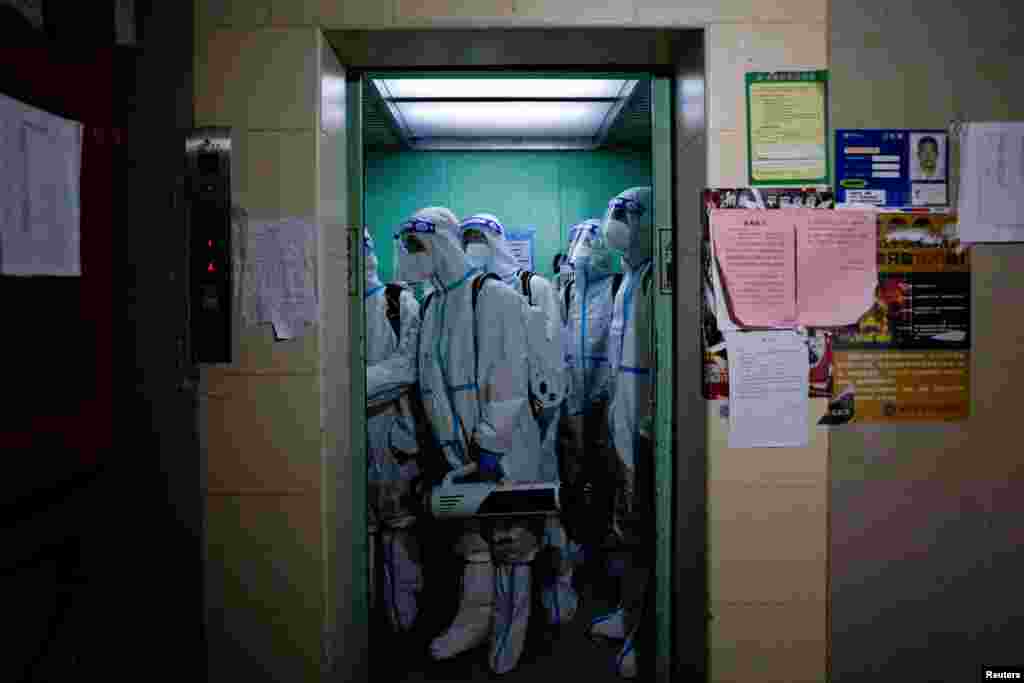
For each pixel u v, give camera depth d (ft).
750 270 4.84
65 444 3.89
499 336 6.57
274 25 4.65
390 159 12.50
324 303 4.78
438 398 6.98
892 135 4.86
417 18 4.71
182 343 4.64
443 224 7.18
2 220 3.38
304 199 4.66
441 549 9.91
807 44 4.82
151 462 4.63
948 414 4.95
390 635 7.59
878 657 4.96
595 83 8.59
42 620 3.80
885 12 4.84
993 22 4.89
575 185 12.65
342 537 5.18
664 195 5.53
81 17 4.06
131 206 4.57
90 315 4.13
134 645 4.57
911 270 4.91
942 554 4.98
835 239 4.86
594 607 8.38
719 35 4.78
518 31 4.78
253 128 4.64
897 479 4.94
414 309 8.09
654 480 5.74
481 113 10.21
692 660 5.20
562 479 9.52
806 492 4.89
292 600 4.74
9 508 3.55
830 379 4.89
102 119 4.23
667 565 5.69
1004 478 5.00
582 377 9.34
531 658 7.02
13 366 3.46
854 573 4.93
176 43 4.61
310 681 4.74
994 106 4.91
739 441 4.86
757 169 4.82
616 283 8.88
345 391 5.34
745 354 4.85
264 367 4.68
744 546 4.87
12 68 3.46
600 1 4.75
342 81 5.32
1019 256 4.96
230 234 4.64
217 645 4.74
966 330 4.95
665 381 5.60
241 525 4.71
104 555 4.36
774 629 4.89
